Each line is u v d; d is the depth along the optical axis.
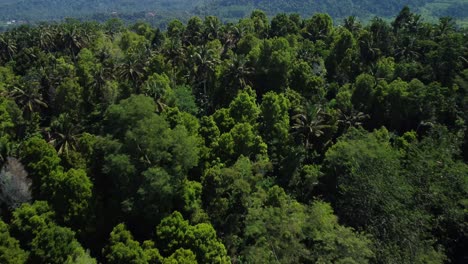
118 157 65.62
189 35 136.75
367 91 91.44
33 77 105.00
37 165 66.31
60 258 56.66
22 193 64.56
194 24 141.38
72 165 70.62
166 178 64.12
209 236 58.00
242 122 83.00
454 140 73.31
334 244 51.84
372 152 65.56
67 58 126.06
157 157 66.69
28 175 66.69
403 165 69.25
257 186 67.50
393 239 53.47
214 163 73.69
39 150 67.44
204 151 75.12
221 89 97.88
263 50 100.75
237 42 127.69
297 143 81.56
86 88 95.81
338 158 69.62
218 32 132.12
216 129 80.75
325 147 80.56
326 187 72.25
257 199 61.50
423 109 85.75
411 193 58.69
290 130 85.44
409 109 87.06
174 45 111.44
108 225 66.94
